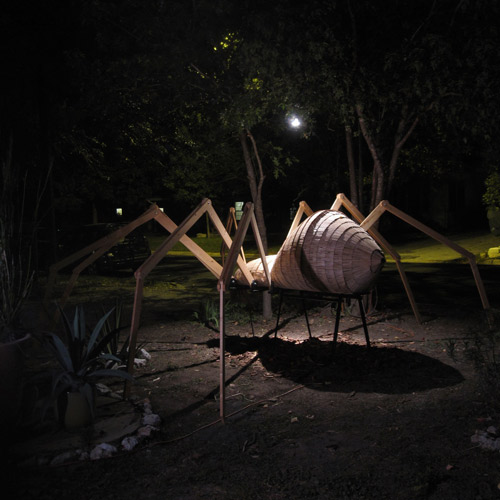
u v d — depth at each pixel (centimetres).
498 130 757
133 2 808
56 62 1102
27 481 349
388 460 372
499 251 1873
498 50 711
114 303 1006
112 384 544
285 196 3006
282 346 695
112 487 342
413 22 804
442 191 2928
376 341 714
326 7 770
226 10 764
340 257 592
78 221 3306
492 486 332
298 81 772
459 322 818
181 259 2184
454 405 474
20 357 412
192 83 872
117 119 1067
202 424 444
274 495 330
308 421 448
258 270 682
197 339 737
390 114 907
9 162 454
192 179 1653
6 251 457
